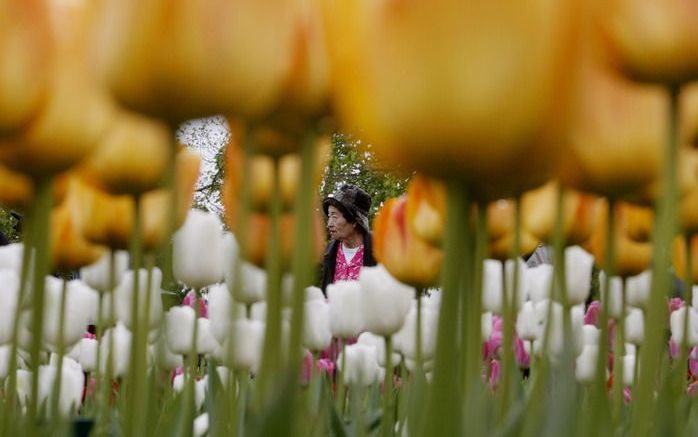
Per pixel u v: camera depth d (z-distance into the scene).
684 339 1.72
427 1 0.58
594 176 0.92
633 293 2.54
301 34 0.79
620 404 1.68
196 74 0.72
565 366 0.93
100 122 0.96
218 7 0.72
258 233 1.22
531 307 2.98
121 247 1.47
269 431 0.69
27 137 0.92
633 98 0.91
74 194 1.48
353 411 1.70
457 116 0.58
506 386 1.19
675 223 0.86
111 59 0.74
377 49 0.61
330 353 3.47
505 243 1.59
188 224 2.00
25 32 0.87
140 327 1.35
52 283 2.27
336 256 5.42
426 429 0.67
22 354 2.63
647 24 0.79
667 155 0.85
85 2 0.83
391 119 0.60
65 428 1.20
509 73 0.57
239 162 1.21
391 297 2.15
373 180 14.34
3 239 4.78
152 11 0.72
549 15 0.58
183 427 1.39
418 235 1.42
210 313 2.35
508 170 0.60
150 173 1.16
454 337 0.66
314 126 0.84
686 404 1.49
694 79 0.81
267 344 0.86
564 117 0.60
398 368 3.48
